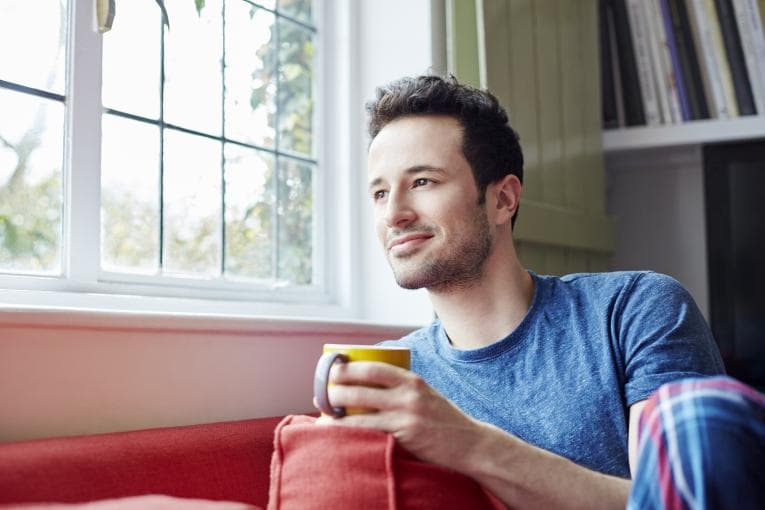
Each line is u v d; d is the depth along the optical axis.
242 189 1.52
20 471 0.76
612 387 1.04
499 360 1.12
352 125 1.71
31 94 1.17
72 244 1.19
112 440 0.87
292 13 1.67
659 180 2.28
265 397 1.21
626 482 0.94
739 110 1.96
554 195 1.87
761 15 1.98
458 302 1.14
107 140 1.28
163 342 1.07
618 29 2.09
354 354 0.86
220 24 1.49
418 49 1.67
